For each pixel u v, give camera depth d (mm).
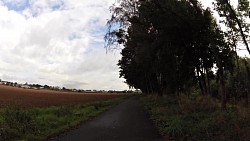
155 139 11461
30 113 18125
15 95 55031
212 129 11188
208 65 23797
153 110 23234
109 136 12445
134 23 25203
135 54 37062
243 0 17359
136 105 36656
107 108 31500
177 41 22719
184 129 11750
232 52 22203
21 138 11656
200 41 21719
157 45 25719
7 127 12398
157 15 21500
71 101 46812
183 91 35875
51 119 17500
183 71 27141
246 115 12266
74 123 16859
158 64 28953
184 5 20375
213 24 20516
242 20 18219
